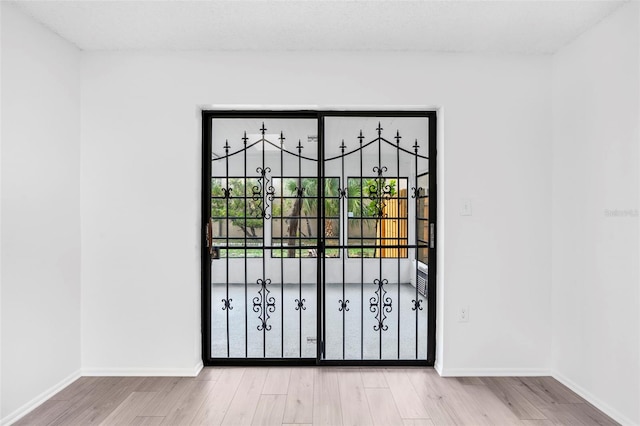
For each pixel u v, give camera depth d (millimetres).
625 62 2221
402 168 3262
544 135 2891
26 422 2227
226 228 3146
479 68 2887
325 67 2883
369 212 3215
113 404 2434
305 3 2248
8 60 2234
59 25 2490
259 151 3498
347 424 2207
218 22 2467
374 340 3580
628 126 2203
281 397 2525
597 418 2289
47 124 2523
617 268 2277
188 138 2861
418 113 3023
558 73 2828
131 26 2514
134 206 2850
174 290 2855
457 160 2875
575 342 2633
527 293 2887
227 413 2324
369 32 2600
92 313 2848
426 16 2391
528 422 2236
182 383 2734
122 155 2848
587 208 2525
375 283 3102
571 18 2389
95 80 2846
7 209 2229
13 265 2266
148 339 2855
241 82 2873
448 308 2877
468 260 2881
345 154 3104
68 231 2717
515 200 2885
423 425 2199
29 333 2379
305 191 3252
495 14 2361
